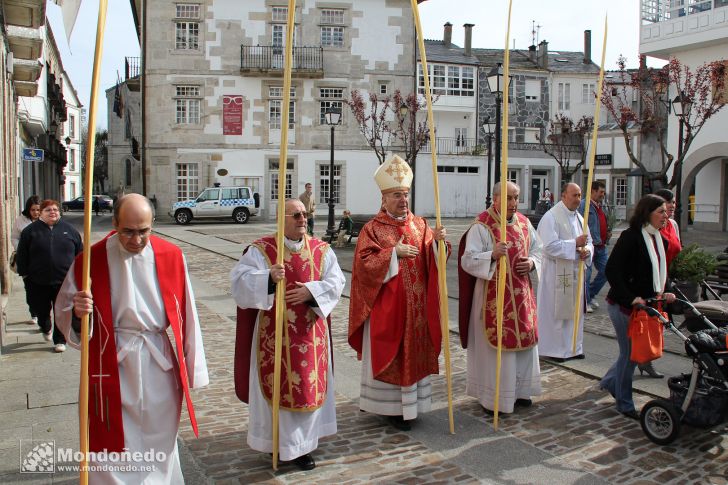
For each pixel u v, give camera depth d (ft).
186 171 100.27
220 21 98.73
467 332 17.87
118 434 10.57
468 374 17.94
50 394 18.19
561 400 18.10
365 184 103.86
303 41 100.83
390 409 15.87
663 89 63.62
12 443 14.66
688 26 71.56
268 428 13.50
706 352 14.25
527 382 17.40
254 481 12.93
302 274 13.69
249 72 98.78
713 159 75.66
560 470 13.55
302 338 13.53
